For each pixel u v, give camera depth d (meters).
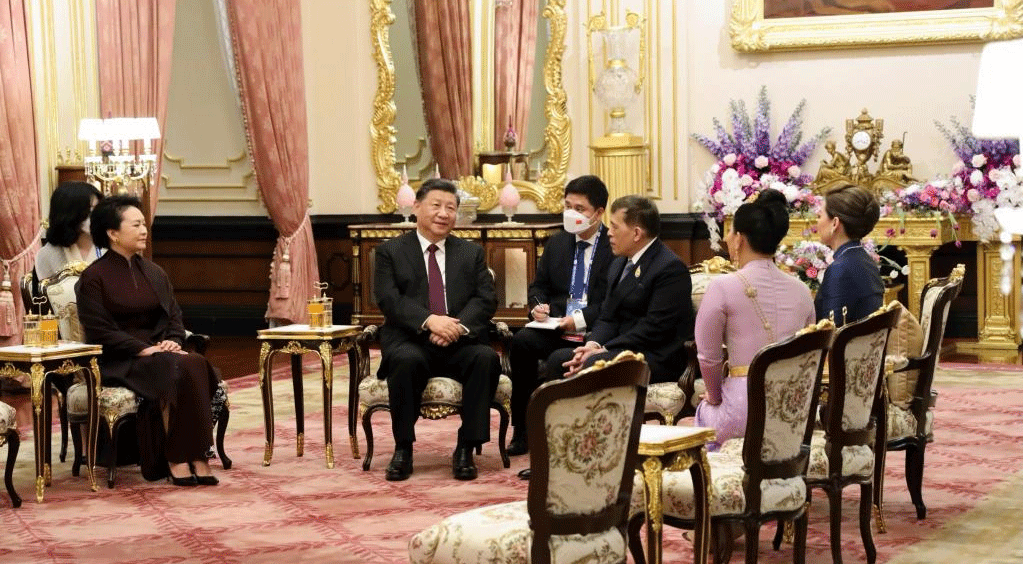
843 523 4.82
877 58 10.18
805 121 10.34
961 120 10.04
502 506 3.34
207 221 11.66
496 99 10.92
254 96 10.38
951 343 10.03
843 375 4.07
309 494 5.44
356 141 11.28
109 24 8.83
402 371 5.69
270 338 6.00
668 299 5.57
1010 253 9.64
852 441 4.13
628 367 3.06
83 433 5.95
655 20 10.50
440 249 6.08
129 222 5.88
